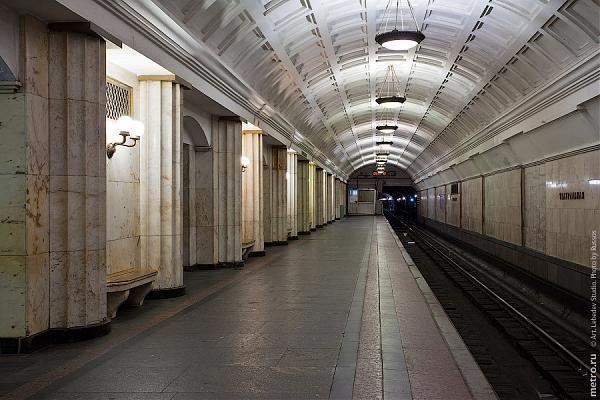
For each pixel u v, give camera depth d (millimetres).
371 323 6582
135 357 5184
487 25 11039
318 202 29844
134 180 8242
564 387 6500
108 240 7453
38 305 5562
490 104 15625
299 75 13898
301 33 11180
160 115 8344
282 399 4004
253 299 8305
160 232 8422
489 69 13141
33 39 5484
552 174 13219
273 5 9273
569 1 8266
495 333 10445
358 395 4070
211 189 12062
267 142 17750
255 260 13992
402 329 6254
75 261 5840
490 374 7238
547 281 13219
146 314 7223
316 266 12609
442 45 13031
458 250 28391
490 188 20891
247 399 4016
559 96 10711
